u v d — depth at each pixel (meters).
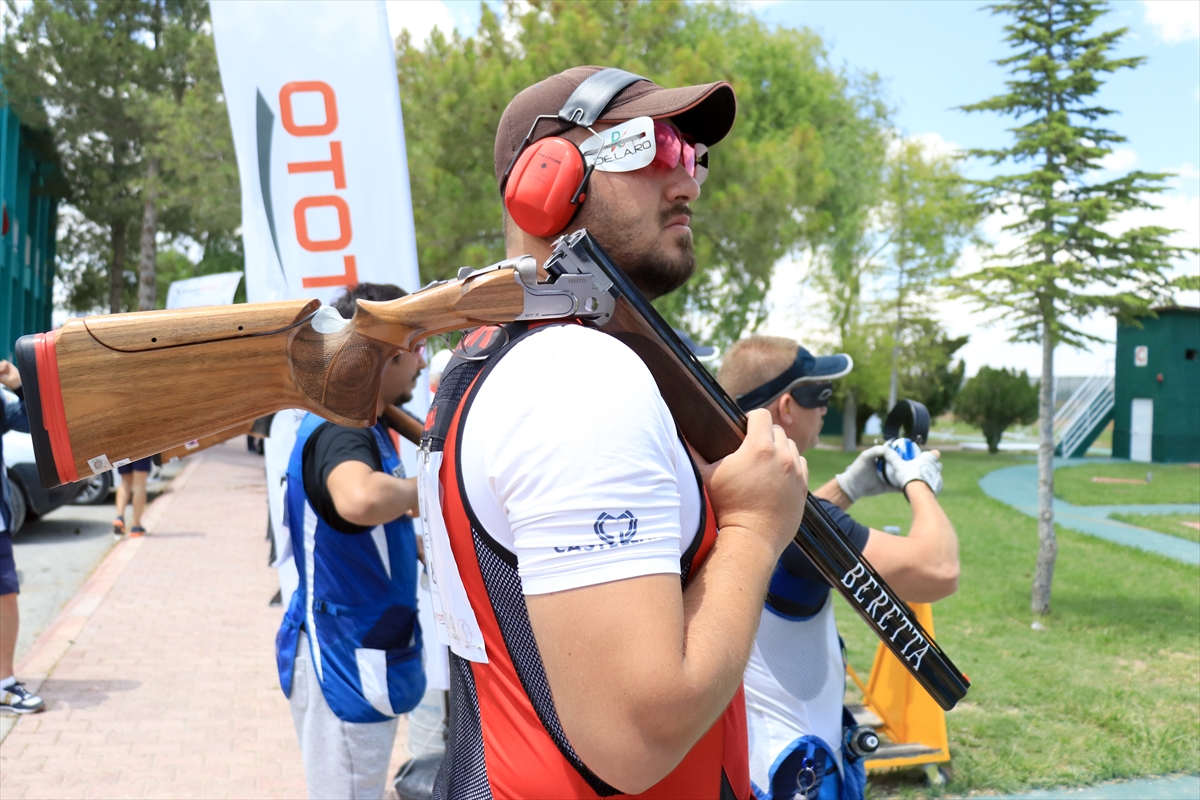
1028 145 7.19
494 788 0.99
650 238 1.12
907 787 4.13
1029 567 9.80
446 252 12.89
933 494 2.04
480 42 13.55
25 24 21.19
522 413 0.88
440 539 1.05
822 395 2.25
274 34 4.06
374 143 4.11
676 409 1.07
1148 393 25.97
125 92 21.83
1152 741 4.60
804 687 1.96
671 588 0.85
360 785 2.42
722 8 25.61
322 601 2.41
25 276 26.70
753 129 23.17
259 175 4.07
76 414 1.06
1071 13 6.99
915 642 1.36
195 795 3.86
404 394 2.59
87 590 7.36
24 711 4.68
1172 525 13.18
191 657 5.75
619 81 1.13
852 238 26.41
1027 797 4.04
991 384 31.80
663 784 0.98
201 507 12.42
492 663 0.98
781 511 0.99
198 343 1.11
